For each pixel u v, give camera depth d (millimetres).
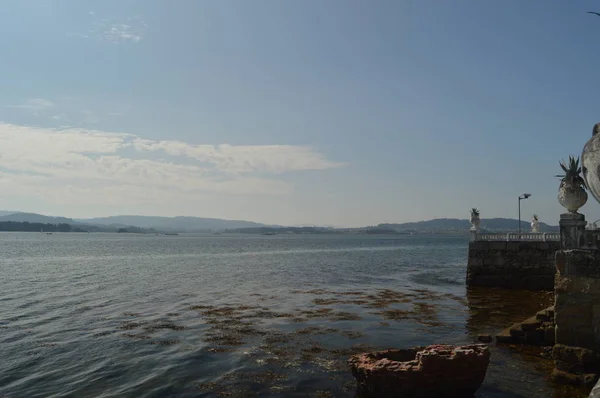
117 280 41625
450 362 11844
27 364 15820
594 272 13109
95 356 16719
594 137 11219
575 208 13945
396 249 118250
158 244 144000
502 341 17406
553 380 13367
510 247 36000
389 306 27062
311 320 22875
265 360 16047
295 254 91312
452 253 96938
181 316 24062
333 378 14195
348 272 50719
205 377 14422
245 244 150500
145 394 13102
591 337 13102
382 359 12641
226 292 33562
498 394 12500
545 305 27297
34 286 36812
